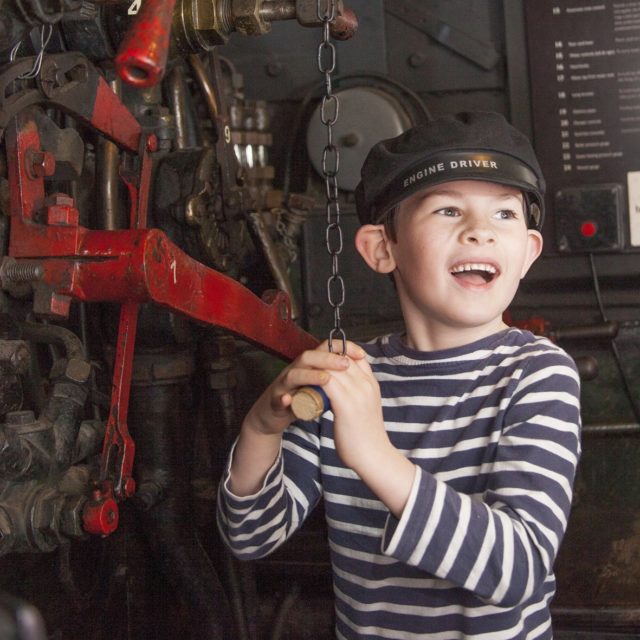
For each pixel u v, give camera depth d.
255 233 1.59
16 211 1.02
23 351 1.05
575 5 1.90
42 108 1.11
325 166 0.98
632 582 1.49
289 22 2.05
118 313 1.44
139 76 0.79
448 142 1.05
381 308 1.95
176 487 1.54
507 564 0.87
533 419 0.96
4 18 0.96
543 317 1.99
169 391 1.53
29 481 1.07
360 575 1.06
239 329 1.20
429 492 0.87
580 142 1.92
